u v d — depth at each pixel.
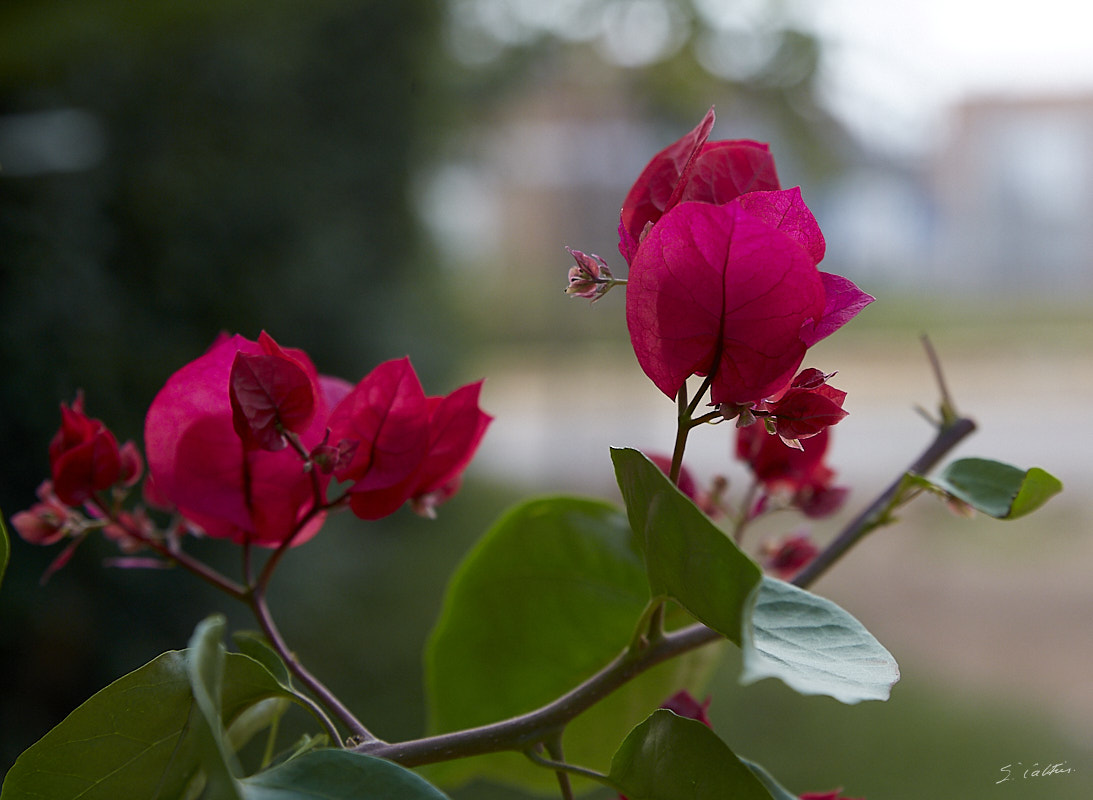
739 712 2.49
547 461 5.55
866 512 0.45
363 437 0.41
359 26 3.26
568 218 6.59
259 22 2.44
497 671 0.50
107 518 0.44
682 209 0.36
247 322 2.65
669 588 0.36
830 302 0.38
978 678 2.74
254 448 0.40
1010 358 9.02
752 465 0.51
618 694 0.49
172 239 2.37
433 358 4.02
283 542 0.42
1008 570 3.88
